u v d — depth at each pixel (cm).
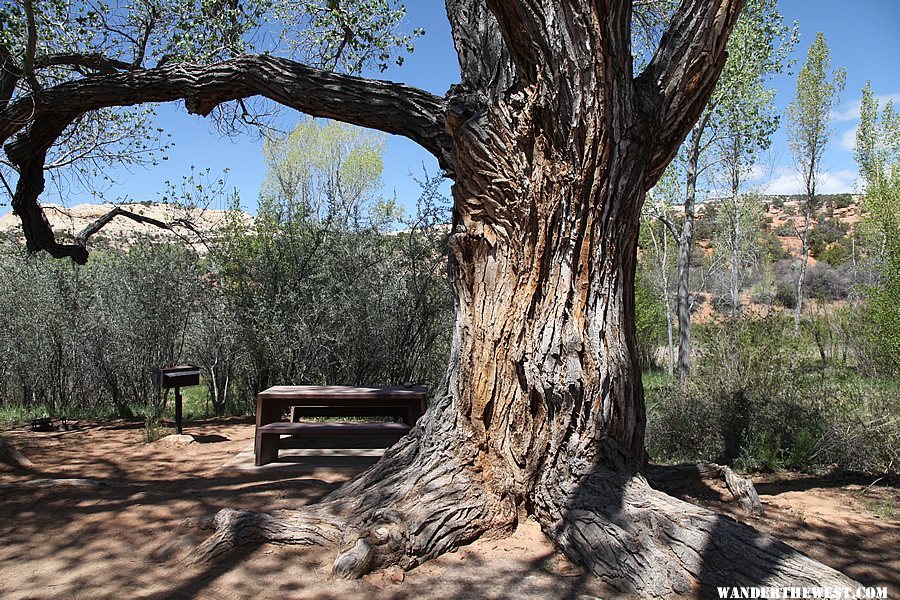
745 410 654
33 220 850
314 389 671
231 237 1065
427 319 997
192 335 1073
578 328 396
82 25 784
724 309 2272
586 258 397
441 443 419
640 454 416
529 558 376
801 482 568
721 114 1187
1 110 714
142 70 630
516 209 406
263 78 538
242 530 390
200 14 822
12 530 436
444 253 979
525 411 403
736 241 1831
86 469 630
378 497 407
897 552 398
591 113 377
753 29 1075
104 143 941
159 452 712
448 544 384
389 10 816
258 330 998
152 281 1056
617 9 367
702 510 361
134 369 1085
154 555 389
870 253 2081
